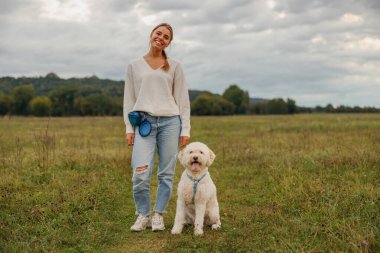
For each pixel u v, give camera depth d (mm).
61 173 8055
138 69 5105
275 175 7855
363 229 4395
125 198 6871
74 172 8312
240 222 5293
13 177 7562
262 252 4059
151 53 5125
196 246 4449
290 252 3953
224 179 8430
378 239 4121
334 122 29016
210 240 4547
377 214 4891
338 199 5598
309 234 4492
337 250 3959
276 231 4656
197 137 18891
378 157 8500
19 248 4266
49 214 5547
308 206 5500
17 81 119750
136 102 5086
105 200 6465
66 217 5402
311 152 9781
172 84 5184
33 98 80188
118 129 22562
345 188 6191
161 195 5191
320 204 5598
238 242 4402
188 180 4984
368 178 7008
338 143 11438
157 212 5176
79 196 6309
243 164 9641
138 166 4988
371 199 5465
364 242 3943
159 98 5047
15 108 79062
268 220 5219
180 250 4395
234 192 7312
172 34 5121
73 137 16406
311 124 26641
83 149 11445
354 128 19719
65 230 4984
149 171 5059
